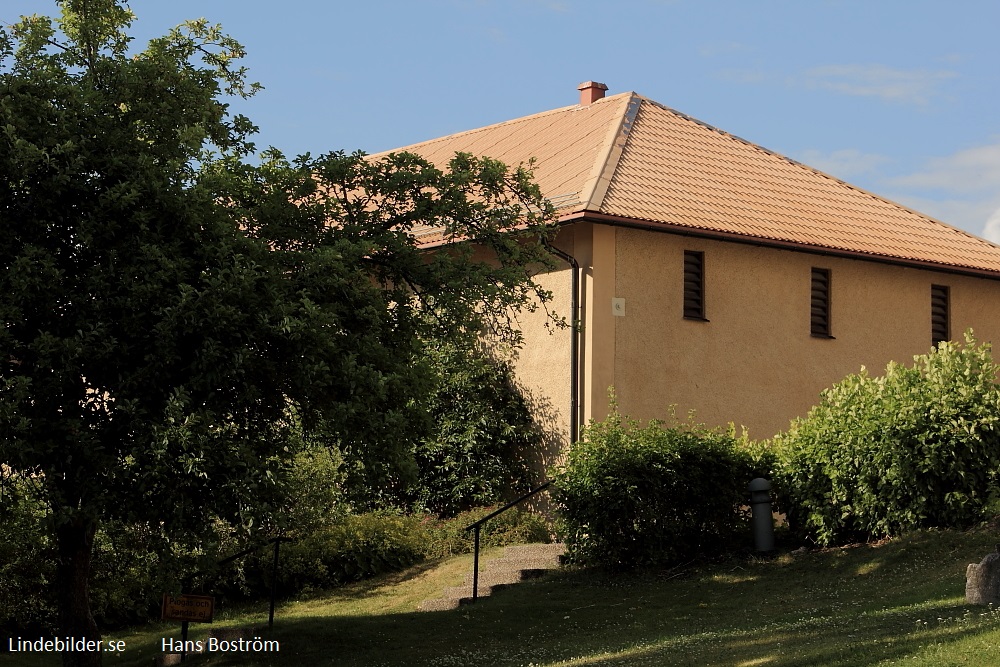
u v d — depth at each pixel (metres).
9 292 10.92
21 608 15.37
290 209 13.13
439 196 14.09
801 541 16.36
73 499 11.38
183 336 11.35
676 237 19.78
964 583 12.34
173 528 11.14
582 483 16.36
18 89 11.68
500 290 13.84
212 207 11.98
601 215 18.62
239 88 13.92
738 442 17.08
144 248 11.15
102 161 11.60
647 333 19.30
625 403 18.94
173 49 13.12
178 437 10.73
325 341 11.53
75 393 11.55
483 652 13.03
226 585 17.56
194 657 14.06
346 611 16.55
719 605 14.07
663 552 16.12
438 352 19.80
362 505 13.52
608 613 14.40
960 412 14.62
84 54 12.84
